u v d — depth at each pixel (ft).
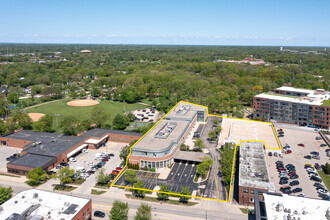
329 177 386.32
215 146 492.95
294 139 542.98
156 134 461.37
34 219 228.84
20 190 351.46
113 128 593.42
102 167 417.08
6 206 256.93
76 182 372.58
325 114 598.34
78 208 256.93
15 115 580.71
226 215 298.15
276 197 243.40
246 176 334.85
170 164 416.87
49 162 407.85
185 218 293.02
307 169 403.95
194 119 609.01
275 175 392.27
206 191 345.10
